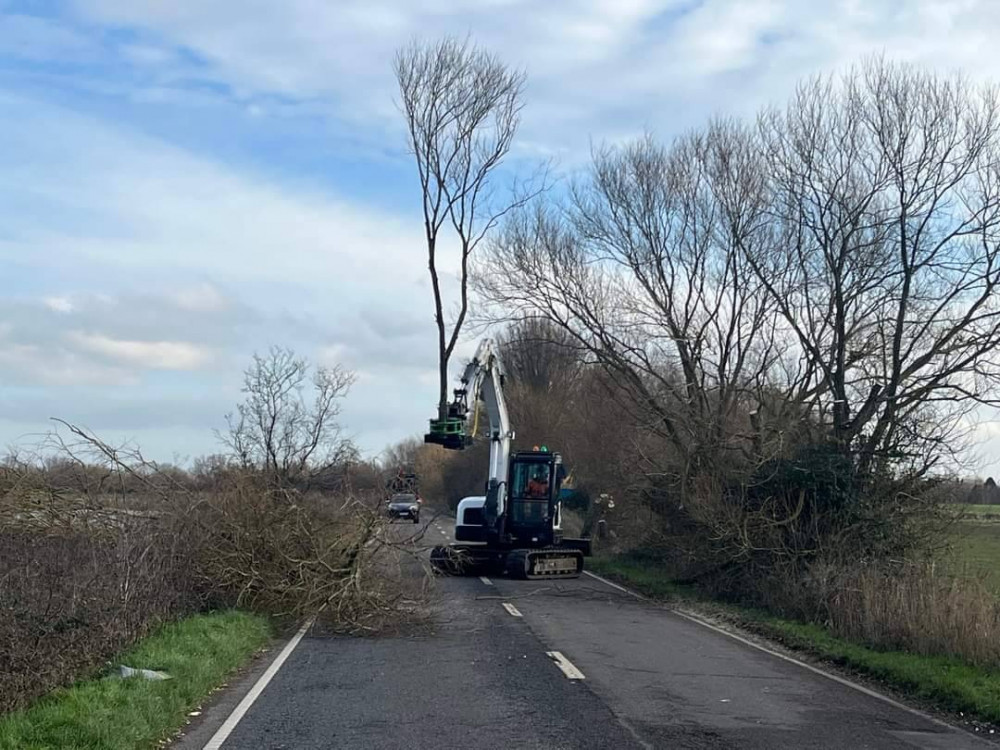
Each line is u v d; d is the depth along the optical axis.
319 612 16.66
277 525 17.06
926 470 21.84
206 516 17.36
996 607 14.54
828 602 18.12
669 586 25.11
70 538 14.84
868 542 20.92
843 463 21.86
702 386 27.69
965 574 17.25
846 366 24.16
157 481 17.59
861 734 9.76
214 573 17.06
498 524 28.48
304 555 16.83
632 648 15.38
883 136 24.11
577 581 27.59
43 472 16.11
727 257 28.72
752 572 22.09
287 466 21.72
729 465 23.56
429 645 15.20
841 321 24.05
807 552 20.95
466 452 62.09
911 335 23.67
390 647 14.96
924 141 23.73
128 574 13.52
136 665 11.36
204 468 19.23
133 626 13.16
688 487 24.23
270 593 17.02
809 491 21.66
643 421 28.47
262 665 13.23
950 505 21.88
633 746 8.87
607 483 37.75
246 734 9.16
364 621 16.44
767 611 20.39
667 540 25.80
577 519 47.44
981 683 12.13
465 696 11.12
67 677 10.46
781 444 22.09
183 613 15.63
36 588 11.76
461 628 17.14
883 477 21.86
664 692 11.65
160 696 9.96
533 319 39.44
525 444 52.78
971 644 13.70
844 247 24.33
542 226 30.31
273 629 16.42
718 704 11.05
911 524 21.44
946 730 10.16
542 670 12.99
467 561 27.78
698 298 29.33
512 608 20.45
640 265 29.83
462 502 30.14
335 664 13.33
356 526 17.02
